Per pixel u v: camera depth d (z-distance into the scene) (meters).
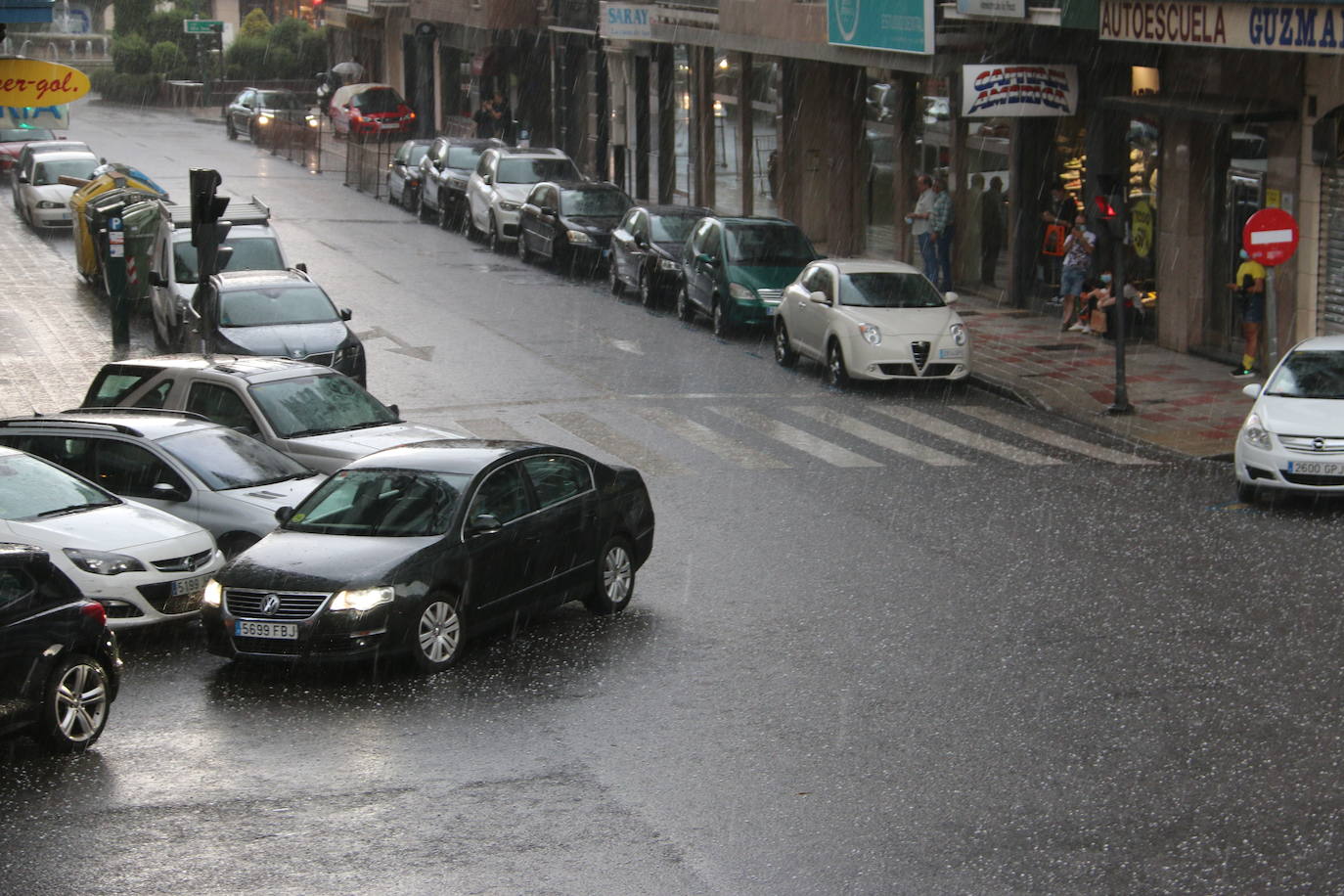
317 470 26.84
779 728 17.78
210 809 15.75
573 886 13.90
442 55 95.75
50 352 41.78
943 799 15.70
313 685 19.64
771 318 43.84
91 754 17.36
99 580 21.05
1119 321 34.97
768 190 62.78
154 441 24.91
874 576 23.81
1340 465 26.81
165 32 124.00
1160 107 39.66
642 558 23.30
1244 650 20.09
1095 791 15.80
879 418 35.34
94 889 13.95
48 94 27.38
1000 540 25.69
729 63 64.88
